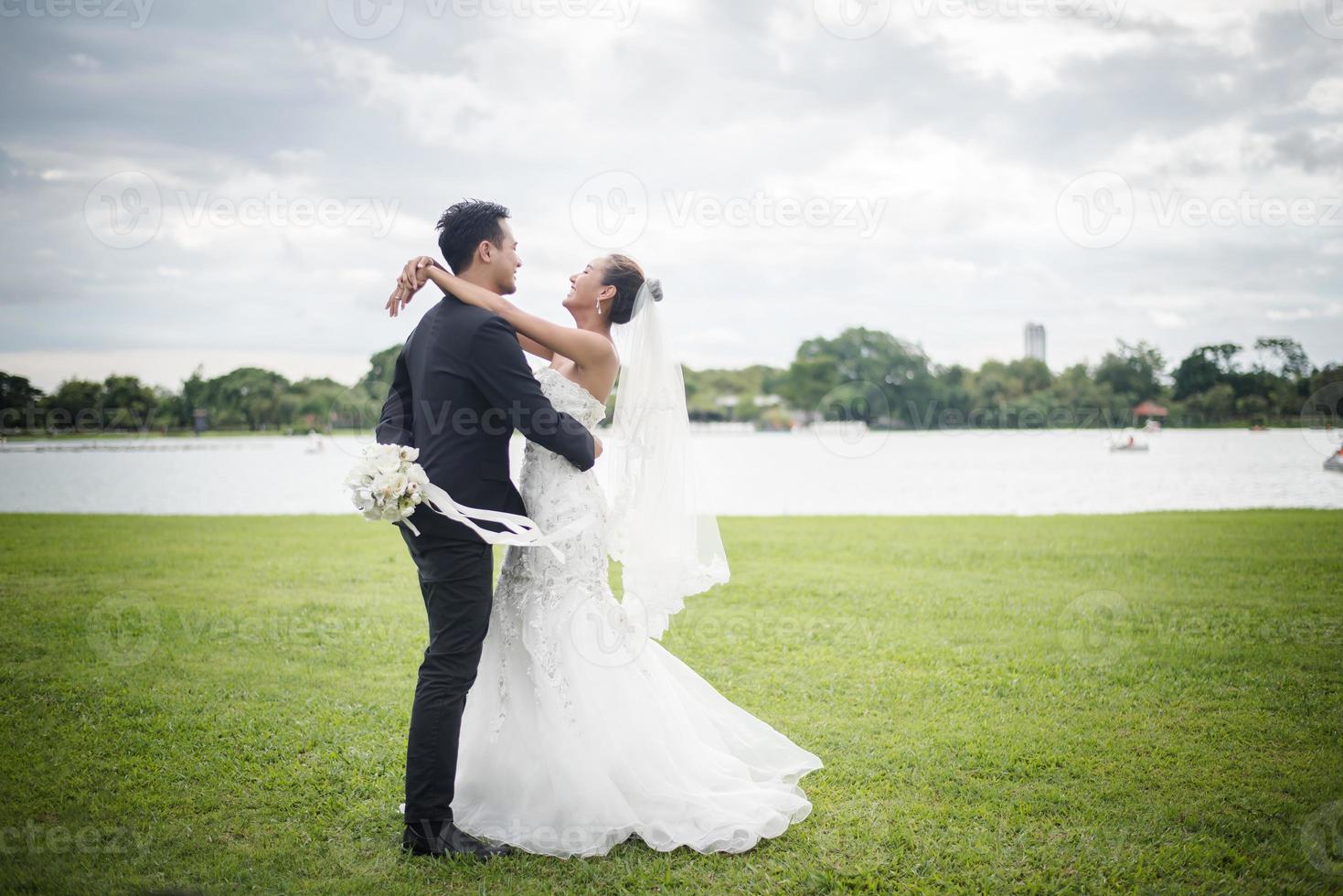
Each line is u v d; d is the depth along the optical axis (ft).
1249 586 23.43
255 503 55.93
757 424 232.32
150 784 11.19
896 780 11.36
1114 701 14.37
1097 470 81.66
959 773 11.59
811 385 231.30
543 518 10.16
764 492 63.36
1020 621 19.71
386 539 33.32
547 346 10.18
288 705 14.10
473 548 9.43
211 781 11.27
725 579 11.00
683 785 10.20
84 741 12.56
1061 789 11.07
